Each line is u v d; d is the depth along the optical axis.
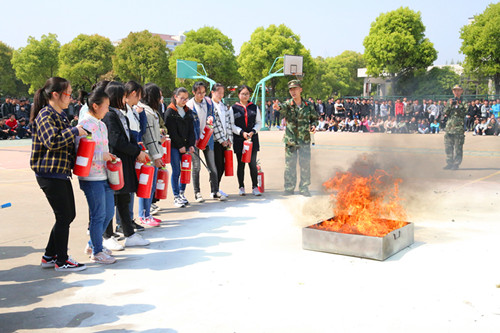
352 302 3.46
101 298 3.65
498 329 3.00
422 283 3.81
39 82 64.19
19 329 3.12
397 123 24.62
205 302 3.52
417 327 3.04
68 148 4.13
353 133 25.36
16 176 10.36
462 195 7.59
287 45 51.78
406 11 47.62
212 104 7.49
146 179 5.16
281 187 8.77
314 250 4.75
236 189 8.59
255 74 52.47
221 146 7.67
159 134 5.99
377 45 48.53
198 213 6.64
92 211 4.45
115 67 60.41
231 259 4.54
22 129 21.47
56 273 4.25
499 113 22.89
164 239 5.33
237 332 3.02
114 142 4.71
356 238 4.48
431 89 48.12
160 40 59.38
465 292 3.62
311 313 3.28
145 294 3.71
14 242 5.27
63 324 3.20
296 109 7.67
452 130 10.55
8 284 3.97
